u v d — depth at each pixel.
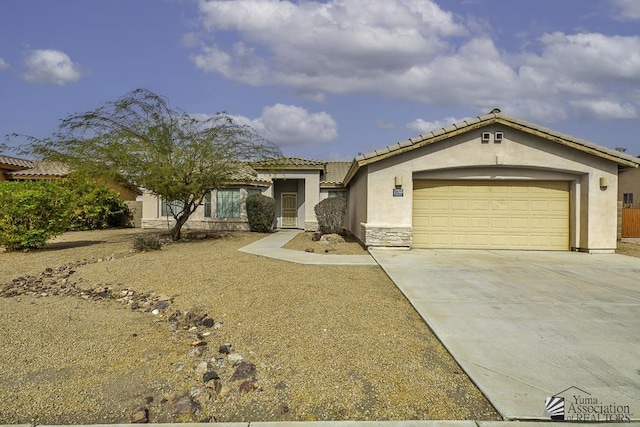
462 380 4.38
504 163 14.18
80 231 22.48
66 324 6.31
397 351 5.14
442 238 14.90
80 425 3.59
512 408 3.77
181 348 5.46
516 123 14.02
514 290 8.30
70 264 12.17
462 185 14.94
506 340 5.50
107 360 5.00
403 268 10.55
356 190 18.77
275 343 5.46
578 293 8.10
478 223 14.91
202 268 10.21
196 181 15.85
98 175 15.52
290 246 15.26
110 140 14.99
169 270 10.15
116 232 21.83
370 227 14.27
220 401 4.02
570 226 14.84
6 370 4.67
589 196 14.22
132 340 5.71
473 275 9.77
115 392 4.21
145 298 8.12
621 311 6.89
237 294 7.77
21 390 4.21
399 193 14.35
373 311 6.72
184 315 6.93
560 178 14.69
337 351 5.12
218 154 16.08
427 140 14.05
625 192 33.16
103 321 6.53
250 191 24.14
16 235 13.95
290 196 27.20
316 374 4.53
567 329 5.96
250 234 21.08
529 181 14.88
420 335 5.73
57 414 3.78
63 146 15.25
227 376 4.59
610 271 10.53
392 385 4.27
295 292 7.74
